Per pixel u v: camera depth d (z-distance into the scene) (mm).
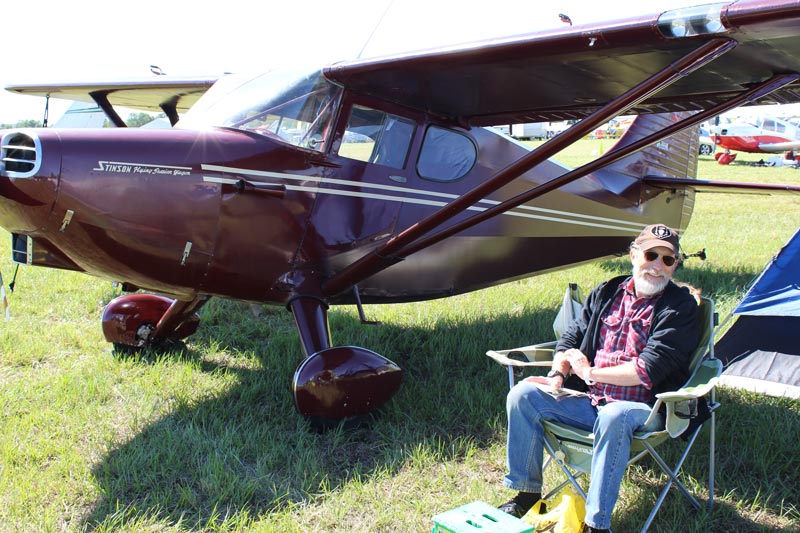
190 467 3096
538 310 5727
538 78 3959
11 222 3326
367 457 3299
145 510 2742
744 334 4086
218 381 4164
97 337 5035
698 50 2980
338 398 3477
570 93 4250
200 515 2717
